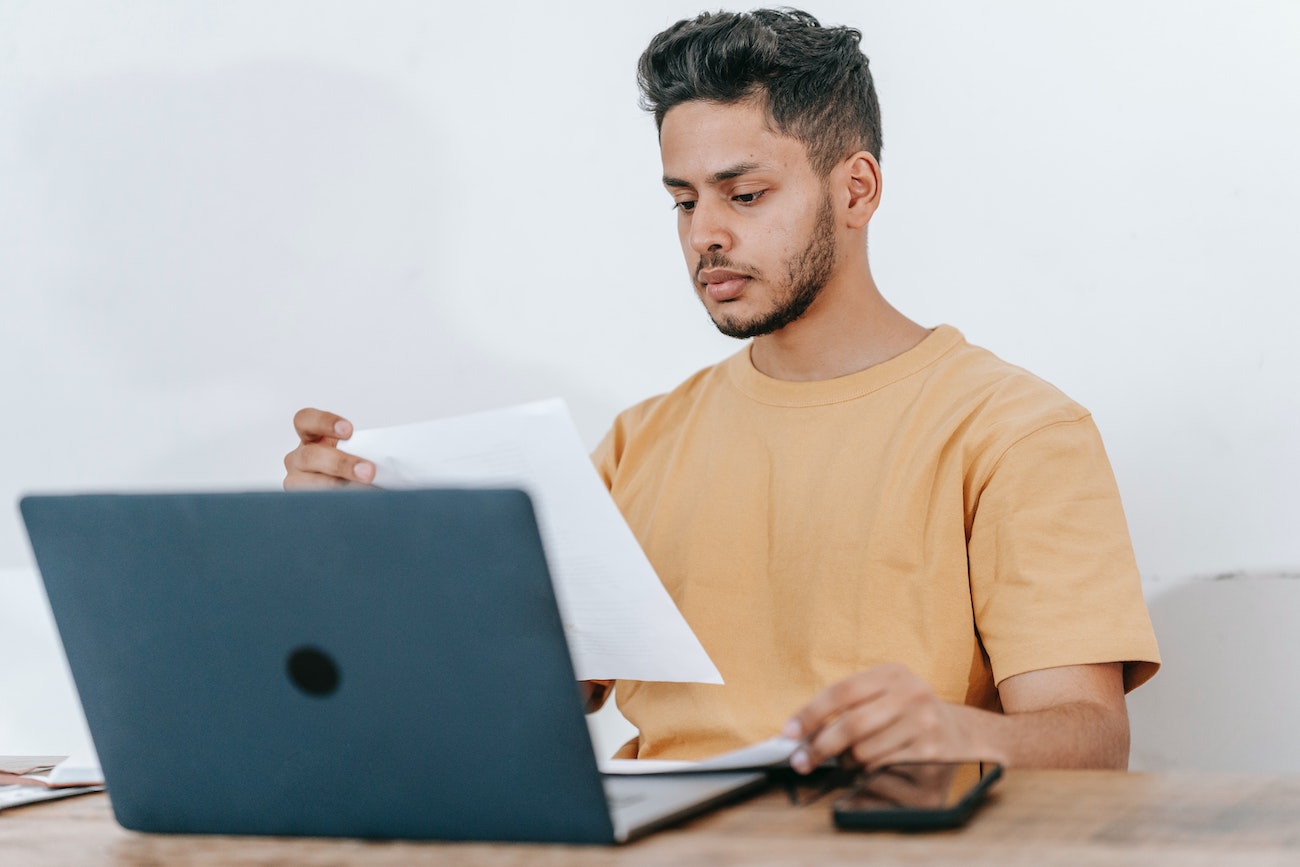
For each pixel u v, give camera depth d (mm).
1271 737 1432
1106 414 1530
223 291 1950
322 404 1914
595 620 932
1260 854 591
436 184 1846
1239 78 1468
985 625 1127
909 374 1253
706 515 1273
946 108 1591
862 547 1186
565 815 666
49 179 2016
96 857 703
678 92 1238
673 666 928
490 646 659
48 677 1998
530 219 1807
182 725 733
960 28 1579
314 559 679
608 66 1761
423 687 675
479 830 686
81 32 1995
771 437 1283
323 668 692
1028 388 1203
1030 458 1139
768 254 1222
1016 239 1566
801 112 1217
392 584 667
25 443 2045
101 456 2018
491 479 922
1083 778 774
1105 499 1140
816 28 1286
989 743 844
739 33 1211
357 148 1882
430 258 1854
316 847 702
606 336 1779
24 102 2021
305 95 1901
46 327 2025
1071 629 1066
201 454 1973
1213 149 1479
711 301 1258
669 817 701
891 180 1618
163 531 707
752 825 697
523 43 1795
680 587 1266
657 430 1410
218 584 701
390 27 1857
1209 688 1462
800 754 762
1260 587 1448
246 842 727
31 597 2014
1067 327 1545
